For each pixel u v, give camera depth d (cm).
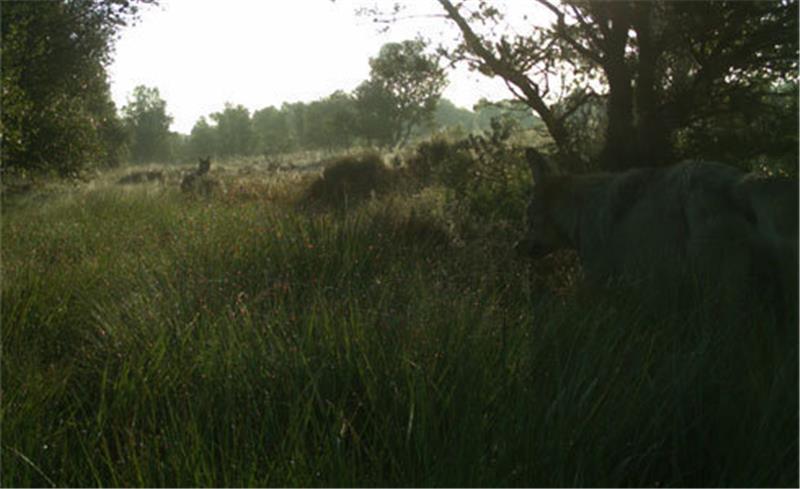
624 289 441
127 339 463
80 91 2008
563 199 534
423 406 308
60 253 803
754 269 379
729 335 361
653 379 324
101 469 329
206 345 431
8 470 316
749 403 299
